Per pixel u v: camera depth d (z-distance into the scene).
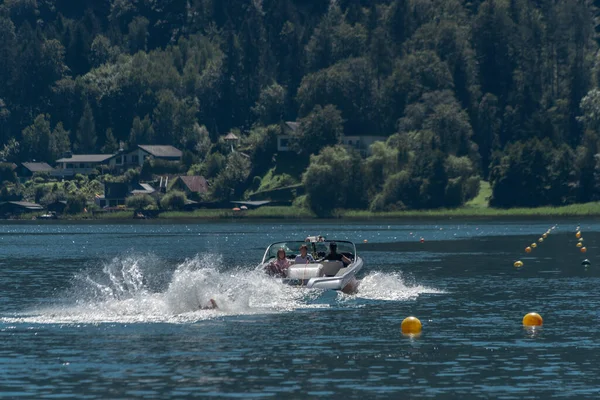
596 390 72.19
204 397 70.19
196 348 90.62
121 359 84.94
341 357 86.00
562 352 88.25
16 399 69.69
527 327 104.25
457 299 133.00
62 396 70.56
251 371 79.56
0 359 84.94
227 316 113.19
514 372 78.94
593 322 108.06
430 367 81.25
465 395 70.62
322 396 70.38
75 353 87.94
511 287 150.88
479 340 95.31
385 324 106.62
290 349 90.00
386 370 79.94
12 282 169.38
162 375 77.94
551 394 70.81
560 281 162.12
